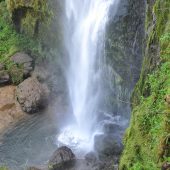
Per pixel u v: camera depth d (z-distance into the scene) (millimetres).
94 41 12297
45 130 12109
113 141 10562
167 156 5844
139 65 10734
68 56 13656
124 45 11125
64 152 10039
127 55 11094
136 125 7066
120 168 6926
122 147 10234
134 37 10703
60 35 13844
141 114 7082
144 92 8203
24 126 12461
